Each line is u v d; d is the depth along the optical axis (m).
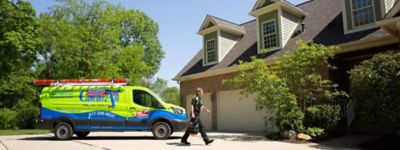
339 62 16.05
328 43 15.83
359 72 11.20
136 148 10.12
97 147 10.43
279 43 18.22
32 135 17.20
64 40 27.62
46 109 13.69
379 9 14.92
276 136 13.52
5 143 12.09
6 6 26.64
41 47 29.69
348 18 15.88
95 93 13.73
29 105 30.38
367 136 13.32
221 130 19.80
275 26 18.61
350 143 11.77
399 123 10.16
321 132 12.85
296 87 13.70
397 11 12.41
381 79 10.50
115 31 29.88
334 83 15.44
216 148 10.27
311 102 15.16
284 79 13.59
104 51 28.55
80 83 13.95
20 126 27.20
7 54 26.92
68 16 33.19
